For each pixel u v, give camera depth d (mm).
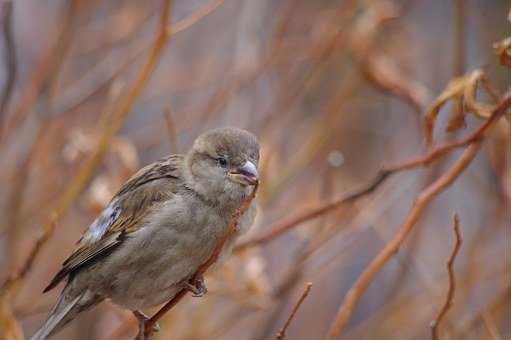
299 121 13617
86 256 10094
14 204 11539
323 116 12789
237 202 9805
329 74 13617
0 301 9648
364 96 14734
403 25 13820
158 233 9812
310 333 14023
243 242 10703
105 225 10094
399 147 14836
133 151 11406
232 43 14164
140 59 13414
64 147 12406
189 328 11430
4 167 11938
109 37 13352
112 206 10156
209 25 14320
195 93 13922
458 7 11188
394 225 13938
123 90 11805
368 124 15008
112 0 14164
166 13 10258
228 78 12914
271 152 11797
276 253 13328
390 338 12617
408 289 13492
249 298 11320
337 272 14328
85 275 10180
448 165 13711
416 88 12141
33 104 11750
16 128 11648
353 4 12227
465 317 11594
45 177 12172
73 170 12242
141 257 9883
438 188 9375
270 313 12594
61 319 10273
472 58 14219
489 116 9344
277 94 12461
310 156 11984
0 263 12078
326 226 12156
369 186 10172
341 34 12180
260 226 11633
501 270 12422
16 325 9680
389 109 15172
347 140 14586
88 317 12367
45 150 12109
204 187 9820
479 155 14141
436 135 11891
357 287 9258
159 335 11383
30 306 11523
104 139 10414
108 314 12414
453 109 9617
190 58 14227
